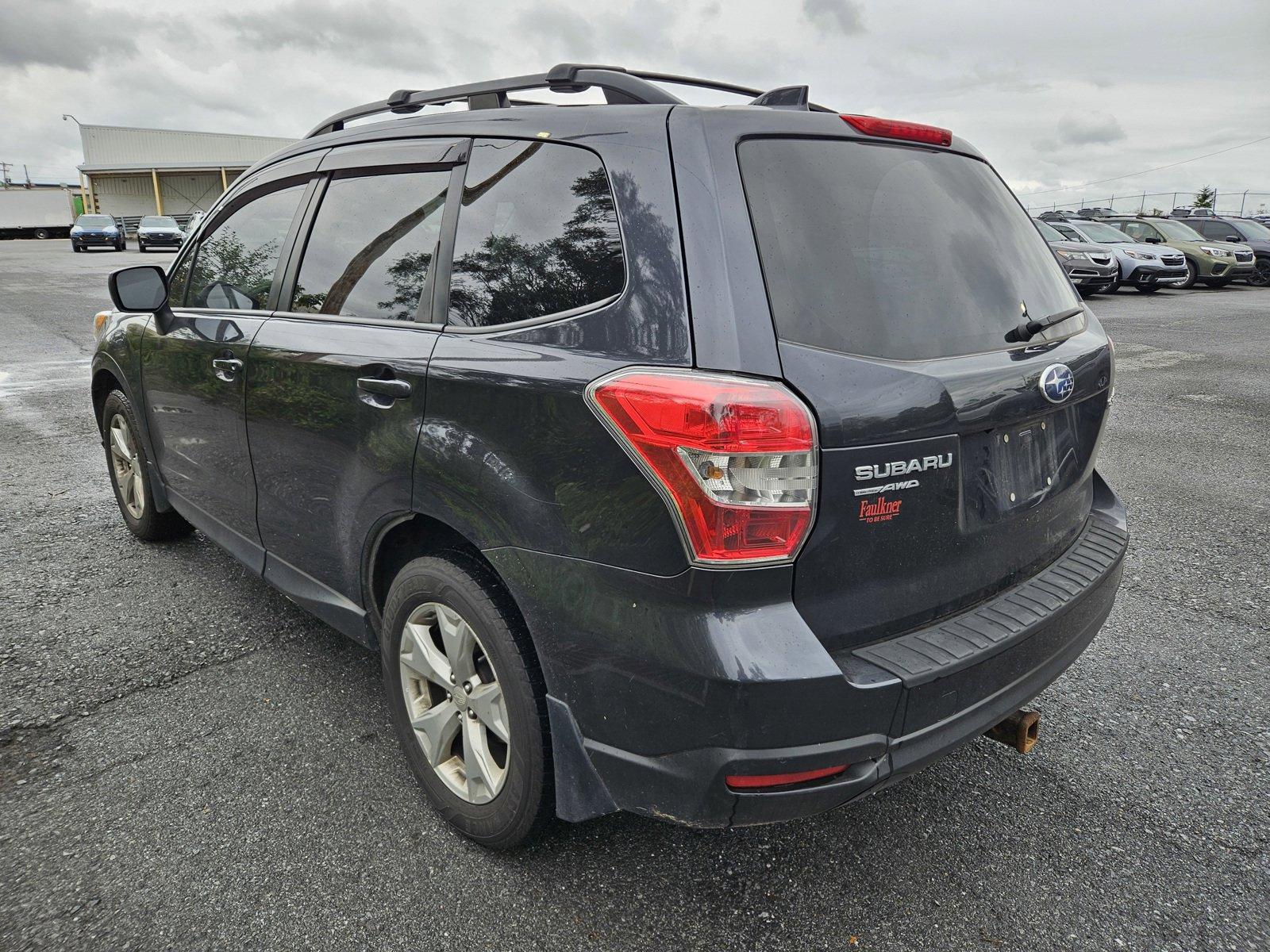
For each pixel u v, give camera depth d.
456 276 2.22
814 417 1.66
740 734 1.66
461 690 2.23
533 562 1.92
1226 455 6.39
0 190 45.53
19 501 4.92
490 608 2.07
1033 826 2.42
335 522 2.60
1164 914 2.11
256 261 3.03
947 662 1.80
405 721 2.43
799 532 1.67
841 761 1.70
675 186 1.81
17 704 2.90
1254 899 2.16
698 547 1.65
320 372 2.52
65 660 3.19
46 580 3.88
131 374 3.78
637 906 2.11
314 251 2.76
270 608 3.63
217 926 2.02
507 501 1.95
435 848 2.29
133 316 3.86
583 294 1.91
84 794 2.46
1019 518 2.15
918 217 2.04
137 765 2.60
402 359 2.24
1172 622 3.67
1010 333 2.10
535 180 2.08
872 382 1.74
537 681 2.03
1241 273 21.20
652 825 2.40
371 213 2.57
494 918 2.06
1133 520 4.94
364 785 2.54
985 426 1.95
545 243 2.01
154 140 50.28
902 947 2.00
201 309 3.30
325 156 2.83
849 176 1.96
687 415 1.64
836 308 1.78
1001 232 2.28
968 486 1.96
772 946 2.00
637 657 1.76
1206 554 4.42
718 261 1.72
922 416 1.80
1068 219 20.91
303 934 2.00
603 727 1.87
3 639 3.34
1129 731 2.89
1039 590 2.18
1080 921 2.09
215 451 3.20
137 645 3.31
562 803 2.00
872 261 1.88
